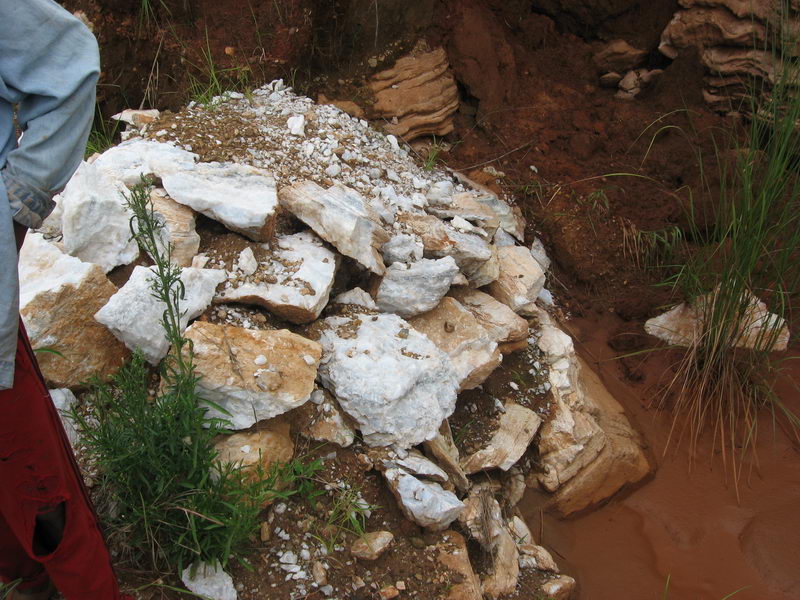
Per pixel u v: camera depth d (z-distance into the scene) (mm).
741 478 4059
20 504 2213
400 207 3982
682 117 5484
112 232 3170
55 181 2119
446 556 3020
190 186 3309
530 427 3734
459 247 3848
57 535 2293
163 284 2596
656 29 5773
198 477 2678
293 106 4324
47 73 2072
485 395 3795
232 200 3289
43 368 2836
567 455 3771
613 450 3945
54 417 2283
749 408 4336
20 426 2125
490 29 5414
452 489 3287
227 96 4340
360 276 3664
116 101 4555
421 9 5035
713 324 4277
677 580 3623
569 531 3770
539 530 3689
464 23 5230
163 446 2652
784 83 4727
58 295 2832
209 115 4031
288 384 2939
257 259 3318
